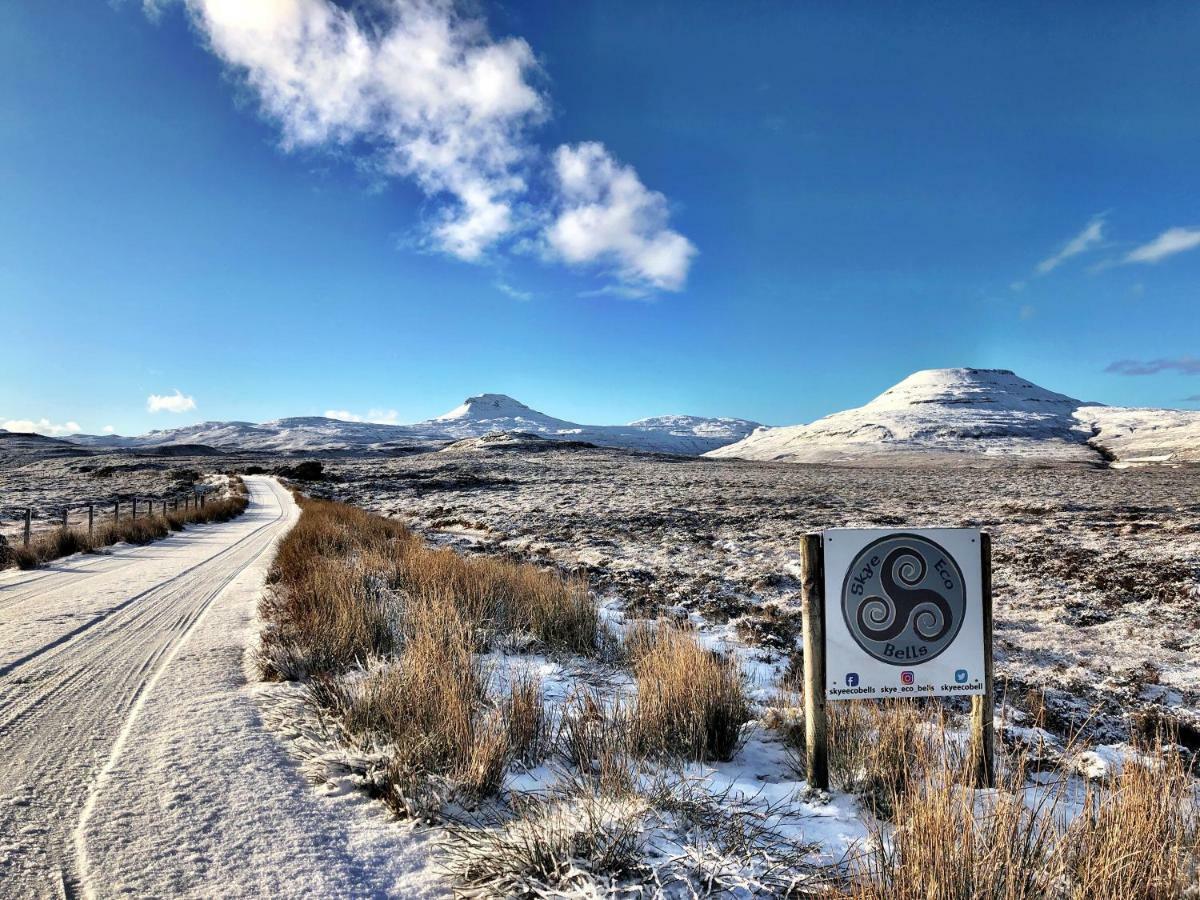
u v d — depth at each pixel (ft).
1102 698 23.81
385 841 11.02
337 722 15.92
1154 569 47.24
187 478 214.28
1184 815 10.83
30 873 9.84
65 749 14.52
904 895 8.73
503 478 198.39
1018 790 11.17
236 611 30.96
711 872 9.70
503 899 9.45
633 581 47.57
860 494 133.18
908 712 14.93
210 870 10.05
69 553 56.34
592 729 14.99
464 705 14.87
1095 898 8.52
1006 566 51.62
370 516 90.74
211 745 14.65
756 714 18.53
